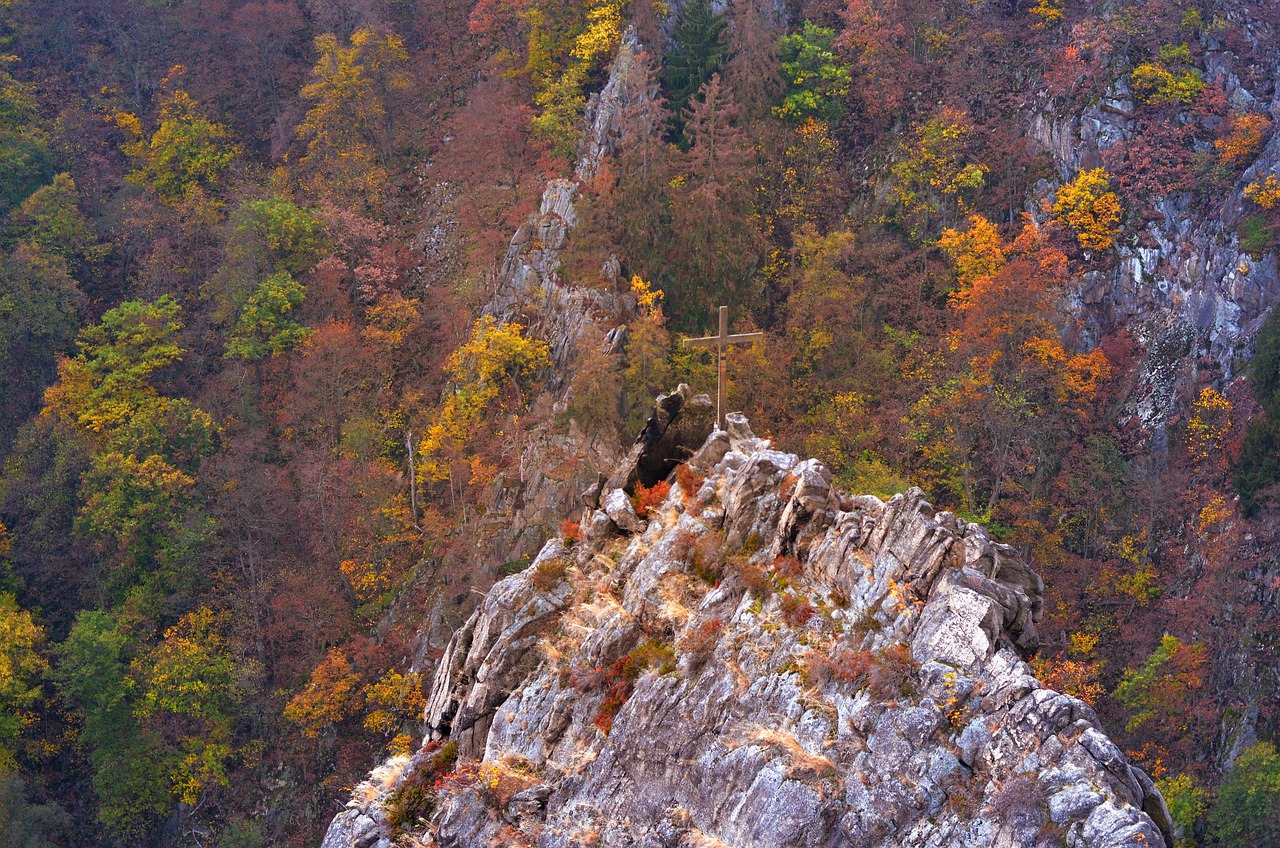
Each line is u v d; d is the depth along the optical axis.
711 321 100.81
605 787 25.73
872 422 97.44
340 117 128.25
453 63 132.88
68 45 145.12
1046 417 98.06
